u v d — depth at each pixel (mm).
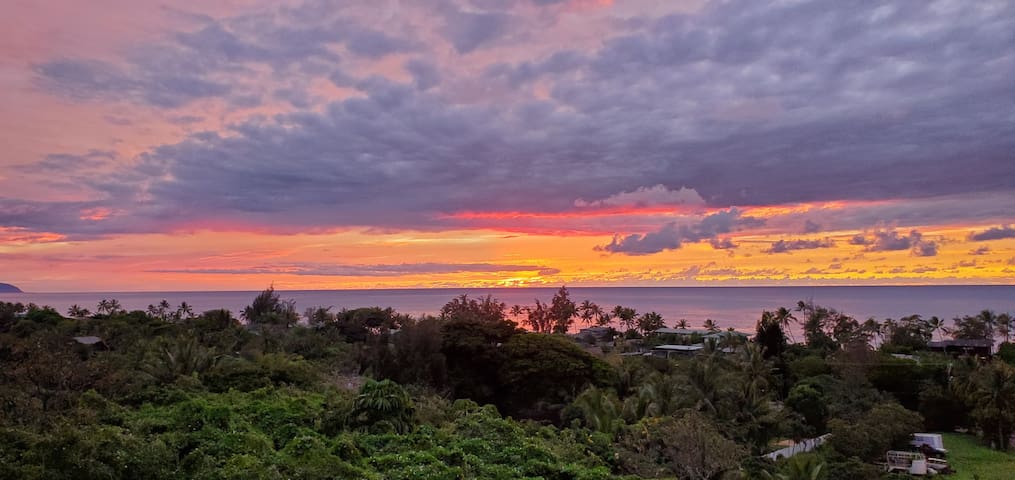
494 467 25422
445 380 55250
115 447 19594
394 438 27328
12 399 24688
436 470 23000
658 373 59344
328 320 94375
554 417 51500
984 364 68688
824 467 36906
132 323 78125
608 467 30250
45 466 17688
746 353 66500
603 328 142000
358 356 57406
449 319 65938
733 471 31375
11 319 76812
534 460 26547
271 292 102188
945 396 63312
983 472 47156
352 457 23547
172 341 52688
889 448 49906
